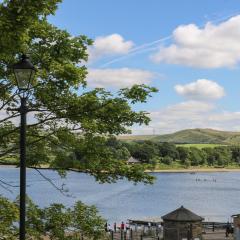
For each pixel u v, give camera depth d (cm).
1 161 1498
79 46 1437
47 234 1472
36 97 1401
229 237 5178
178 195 13850
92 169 1450
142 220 7388
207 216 9006
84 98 1361
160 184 19100
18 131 1491
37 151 1502
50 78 1387
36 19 1105
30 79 1087
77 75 1371
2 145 1495
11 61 1331
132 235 5141
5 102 1442
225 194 14625
